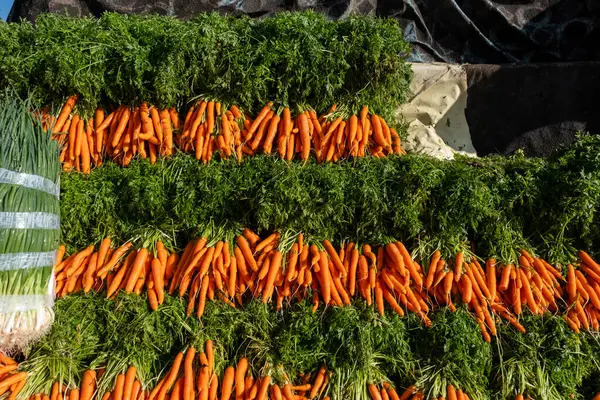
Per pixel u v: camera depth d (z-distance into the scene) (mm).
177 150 1941
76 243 1863
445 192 1840
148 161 1923
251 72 1915
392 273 1848
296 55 1918
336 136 1952
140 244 1818
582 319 1853
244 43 1936
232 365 1778
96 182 1864
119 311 1762
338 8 2389
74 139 1883
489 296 1822
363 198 1839
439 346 1780
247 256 1810
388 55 1954
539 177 1916
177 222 1848
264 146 1928
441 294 1854
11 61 1829
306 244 1854
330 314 1809
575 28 2441
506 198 1885
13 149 1658
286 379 1744
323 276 1795
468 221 1843
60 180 1848
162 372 1744
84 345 1743
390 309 1850
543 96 2354
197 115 1915
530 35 2443
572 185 1843
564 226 1867
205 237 1811
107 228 1853
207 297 1810
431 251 1869
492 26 2479
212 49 1889
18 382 1649
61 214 1812
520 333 1831
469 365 1756
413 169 1863
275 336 1799
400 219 1839
